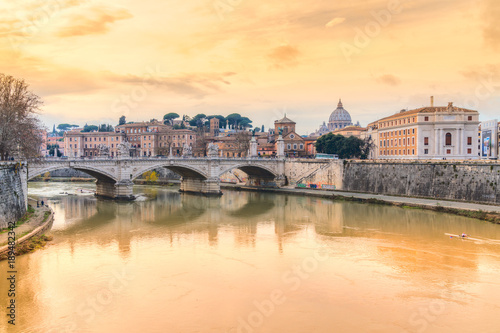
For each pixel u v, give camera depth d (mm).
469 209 78562
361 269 49219
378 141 150000
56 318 36906
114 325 35812
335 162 121625
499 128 140375
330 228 71125
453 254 54656
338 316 37438
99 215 84938
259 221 78688
